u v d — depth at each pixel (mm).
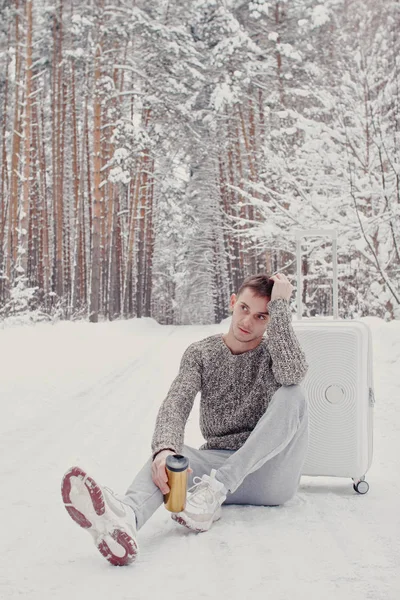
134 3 23578
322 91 13055
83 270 25672
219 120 25016
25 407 4629
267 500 2234
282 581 1511
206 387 2318
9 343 9805
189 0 24969
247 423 2295
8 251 20469
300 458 2184
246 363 2295
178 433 2027
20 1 20969
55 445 3420
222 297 28969
